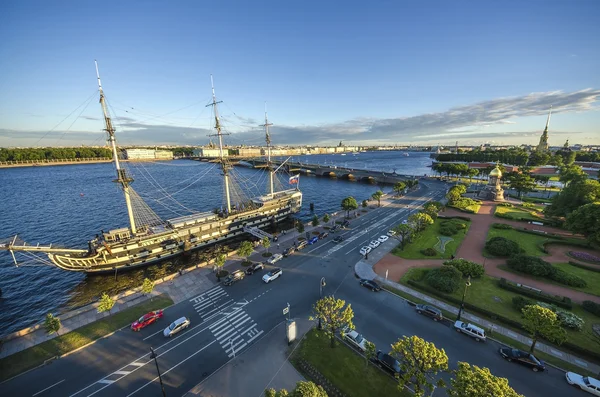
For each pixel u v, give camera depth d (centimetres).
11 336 3941
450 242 7575
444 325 4256
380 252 7031
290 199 11156
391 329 4150
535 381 3244
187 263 7319
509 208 11050
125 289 6047
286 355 3659
